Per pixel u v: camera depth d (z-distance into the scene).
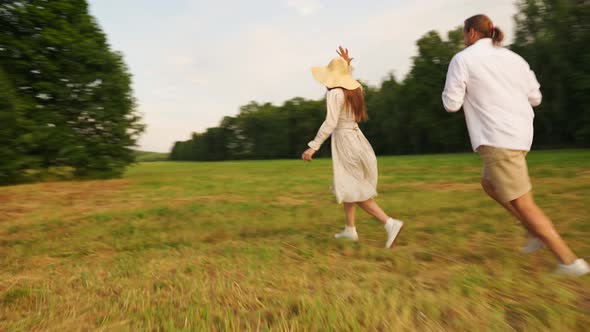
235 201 7.20
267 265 3.06
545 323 1.91
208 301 2.30
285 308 2.18
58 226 5.20
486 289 2.33
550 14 36.00
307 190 8.78
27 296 2.49
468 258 3.12
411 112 52.75
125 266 3.18
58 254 3.80
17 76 12.66
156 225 5.05
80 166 13.71
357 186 3.73
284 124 74.00
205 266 3.12
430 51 46.75
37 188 10.30
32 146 12.18
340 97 3.71
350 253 3.41
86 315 2.17
